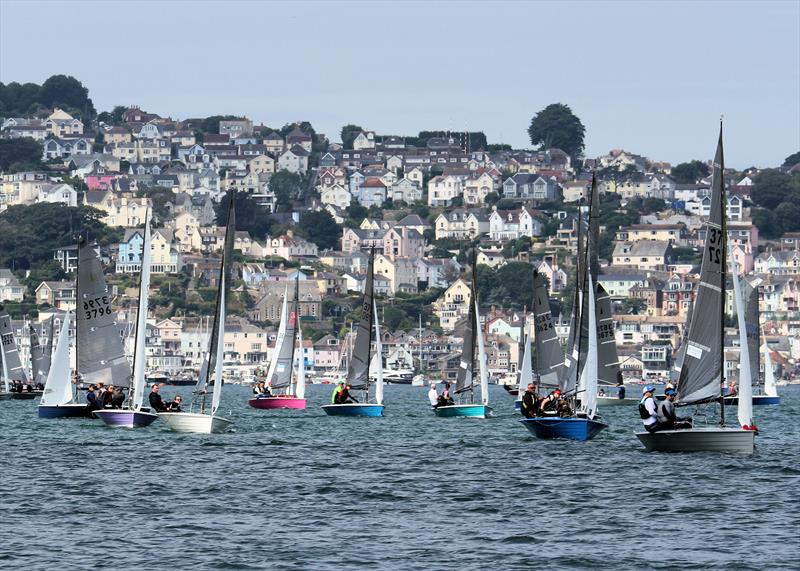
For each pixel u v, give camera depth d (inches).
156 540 7022.6
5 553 6688.0
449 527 7391.7
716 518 7564.0
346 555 6683.1
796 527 7288.4
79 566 6437.0
